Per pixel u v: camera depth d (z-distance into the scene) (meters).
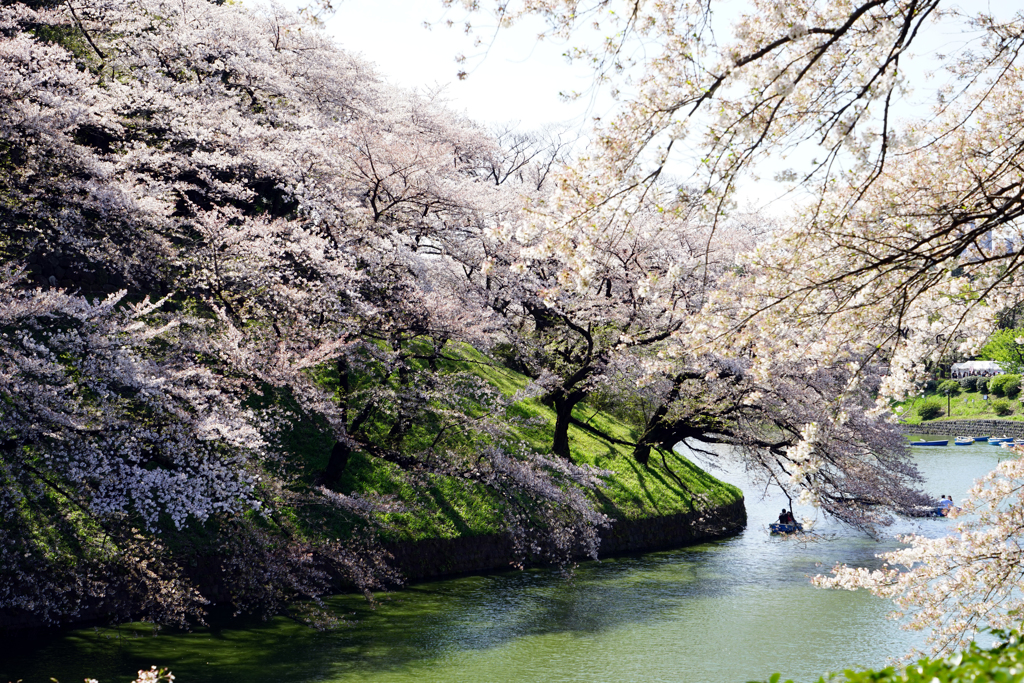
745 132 7.69
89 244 17.05
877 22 7.85
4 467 14.16
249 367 17.08
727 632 17.41
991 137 10.17
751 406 26.23
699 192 8.29
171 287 21.67
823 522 31.59
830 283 9.38
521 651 15.71
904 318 10.26
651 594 20.52
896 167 10.24
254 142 21.41
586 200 8.74
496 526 22.45
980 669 3.93
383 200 23.16
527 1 8.30
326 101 29.16
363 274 20.11
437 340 22.36
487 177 39.38
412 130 27.81
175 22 25.23
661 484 29.94
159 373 14.66
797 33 7.21
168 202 19.25
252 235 19.61
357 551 18.75
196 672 13.36
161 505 17.20
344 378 20.91
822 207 9.62
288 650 14.82
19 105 15.26
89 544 15.20
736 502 31.81
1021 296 10.28
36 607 14.24
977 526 10.73
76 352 13.72
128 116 22.50
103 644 14.05
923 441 61.25
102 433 13.69
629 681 14.23
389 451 20.91
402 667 14.41
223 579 16.50
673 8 8.02
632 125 7.99
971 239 8.38
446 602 18.73
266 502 17.58
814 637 17.11
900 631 17.59
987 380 78.88
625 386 28.50
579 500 22.03
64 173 16.88
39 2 24.08
